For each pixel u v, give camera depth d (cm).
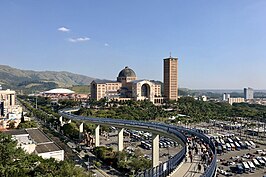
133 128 16475
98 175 13400
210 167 5797
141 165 13650
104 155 16138
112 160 15312
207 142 10550
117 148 18762
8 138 11075
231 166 15912
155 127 14700
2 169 8081
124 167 14100
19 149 10181
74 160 16212
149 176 6269
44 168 8412
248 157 18000
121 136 18175
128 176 13212
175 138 12950
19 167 8612
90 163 15562
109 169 14500
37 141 14750
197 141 11288
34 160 9512
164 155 18050
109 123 18725
